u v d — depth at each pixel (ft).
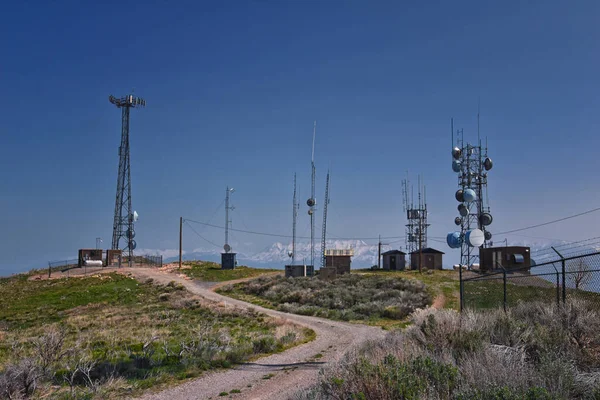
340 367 35.94
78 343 71.87
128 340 81.25
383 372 28.50
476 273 184.65
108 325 111.24
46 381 48.67
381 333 91.45
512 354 33.06
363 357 34.58
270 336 83.10
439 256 256.11
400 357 36.06
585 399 25.86
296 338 83.56
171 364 59.21
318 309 140.67
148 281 217.36
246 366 58.59
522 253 168.86
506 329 40.83
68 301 169.58
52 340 60.08
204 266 295.07
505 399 23.80
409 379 27.40
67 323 116.37
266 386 47.42
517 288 102.32
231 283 227.20
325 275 213.25
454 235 208.54
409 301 136.05
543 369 28.50
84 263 273.33
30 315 143.13
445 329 42.27
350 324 110.22
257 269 284.82
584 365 32.04
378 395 26.71
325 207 287.69
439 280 184.14
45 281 222.07
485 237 196.24
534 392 23.77
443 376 28.43
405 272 234.17
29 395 43.70
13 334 101.35
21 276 248.93
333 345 75.46
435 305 132.05
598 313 43.04
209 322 115.75
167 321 115.24
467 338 38.68
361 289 171.53
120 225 296.71
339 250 250.57
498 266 170.60
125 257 318.04
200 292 196.03
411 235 289.74
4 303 169.78
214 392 45.78
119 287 199.82
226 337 77.00
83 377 50.31
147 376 52.39
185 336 88.12
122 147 300.61
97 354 65.67
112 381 49.14
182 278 239.91
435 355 36.09
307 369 55.31
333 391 30.19
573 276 56.49
